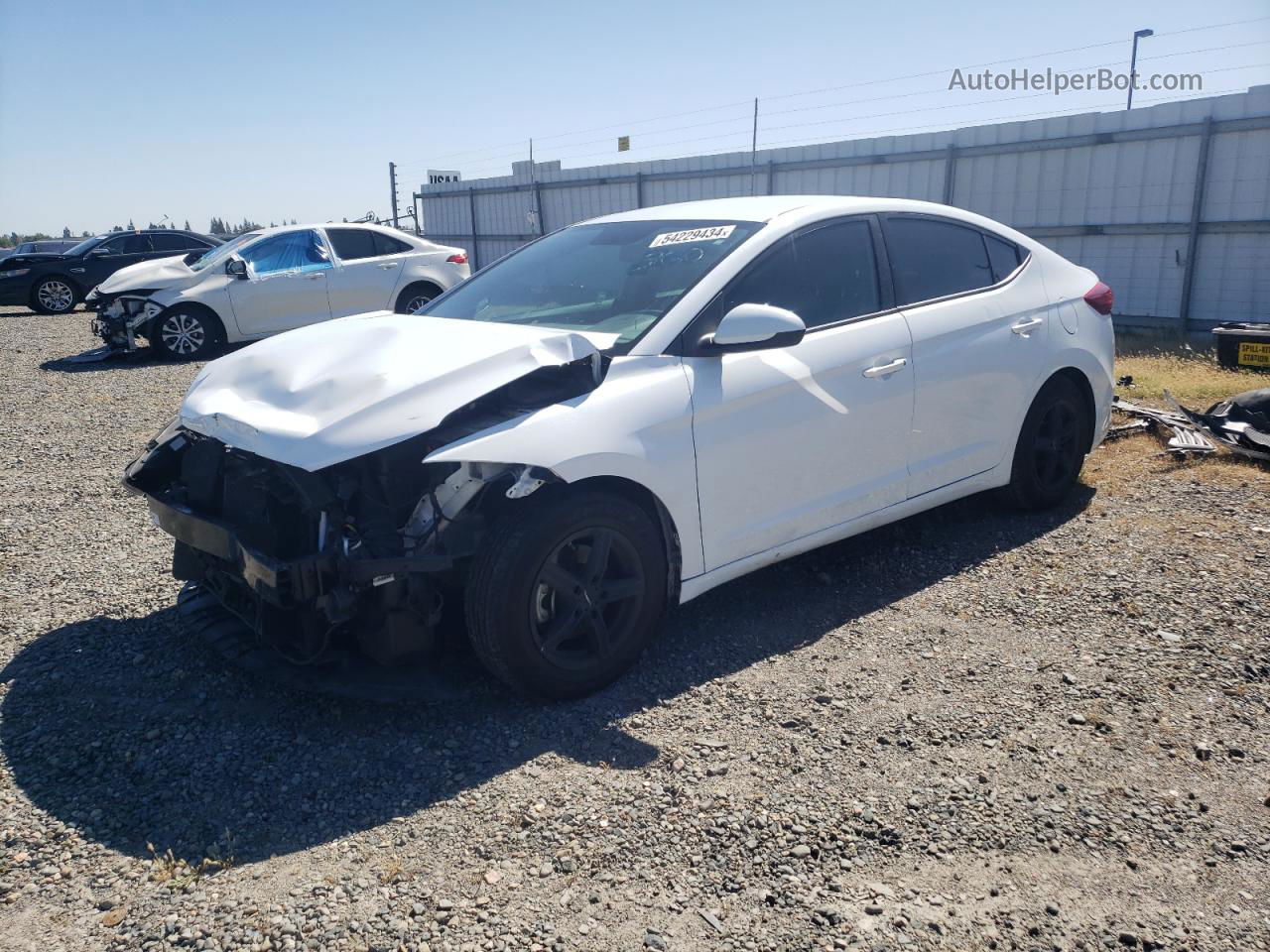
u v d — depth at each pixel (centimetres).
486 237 2331
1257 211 1155
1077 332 505
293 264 1249
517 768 298
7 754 309
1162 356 1039
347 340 374
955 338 446
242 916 234
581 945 222
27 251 2564
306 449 303
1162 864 248
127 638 393
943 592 422
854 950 219
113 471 652
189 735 320
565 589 327
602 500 332
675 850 256
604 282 407
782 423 379
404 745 313
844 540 485
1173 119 1203
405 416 309
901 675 350
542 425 320
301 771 299
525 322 400
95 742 316
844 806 273
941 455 448
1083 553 455
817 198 444
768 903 235
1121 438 646
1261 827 261
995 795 277
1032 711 322
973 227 484
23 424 802
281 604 304
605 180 1955
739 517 372
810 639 382
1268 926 226
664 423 345
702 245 403
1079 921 229
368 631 325
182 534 351
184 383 1016
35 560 482
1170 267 1238
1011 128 1350
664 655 372
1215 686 333
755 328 346
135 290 1185
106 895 243
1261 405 616
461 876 248
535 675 326
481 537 318
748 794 280
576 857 254
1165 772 287
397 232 1332
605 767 296
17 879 250
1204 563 432
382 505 322
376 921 231
